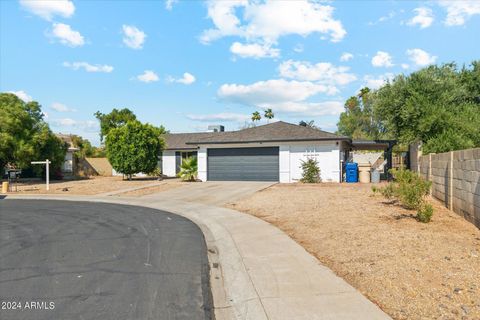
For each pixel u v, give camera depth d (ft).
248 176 90.33
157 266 23.31
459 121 70.33
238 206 48.62
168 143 129.70
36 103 112.78
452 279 18.01
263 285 19.03
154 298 17.84
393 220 32.68
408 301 15.94
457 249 22.93
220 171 92.53
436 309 15.02
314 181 82.64
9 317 15.72
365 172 83.82
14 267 23.17
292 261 22.90
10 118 101.24
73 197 67.31
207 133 136.56
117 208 51.72
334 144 84.17
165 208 51.11
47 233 34.06
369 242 25.50
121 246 28.71
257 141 87.51
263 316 15.48
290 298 17.12
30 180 113.80
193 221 40.57
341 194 55.21
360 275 19.49
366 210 38.65
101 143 229.45
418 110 74.23
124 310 16.38
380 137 118.73
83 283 20.04
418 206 36.40
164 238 31.68
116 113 230.68
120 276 21.25
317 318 14.92
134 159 103.04
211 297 18.11
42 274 21.66
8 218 43.32
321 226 32.24
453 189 36.83
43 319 15.48
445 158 40.27
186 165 92.22
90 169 141.38
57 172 119.24
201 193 65.72
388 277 18.81
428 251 22.65
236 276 21.20
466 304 15.33
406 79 80.02
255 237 30.35
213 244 29.66
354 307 15.75
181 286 19.54
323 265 21.83
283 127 96.73
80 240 30.91
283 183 82.02
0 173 110.93
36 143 106.83
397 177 37.42
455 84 79.87
